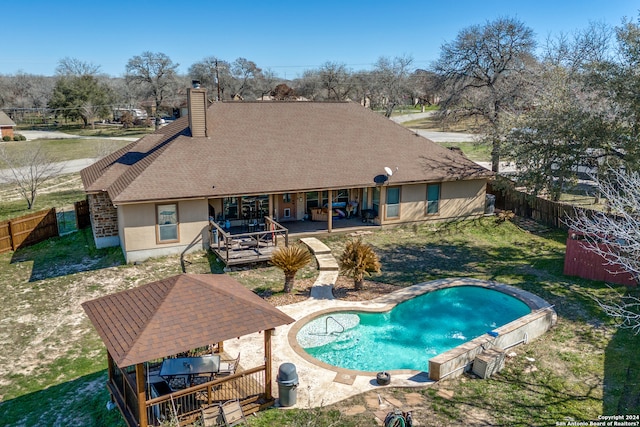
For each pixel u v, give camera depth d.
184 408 10.70
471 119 62.38
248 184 21.84
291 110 27.28
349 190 26.70
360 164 24.83
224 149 23.45
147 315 10.00
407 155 26.44
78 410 11.75
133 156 24.50
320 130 26.45
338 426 10.47
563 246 23.39
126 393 10.72
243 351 13.95
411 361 14.00
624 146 20.58
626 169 20.73
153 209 20.42
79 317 16.47
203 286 10.96
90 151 57.16
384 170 24.80
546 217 27.11
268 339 10.95
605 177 21.44
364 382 12.38
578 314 16.25
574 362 13.34
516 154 24.03
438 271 20.25
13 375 13.27
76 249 22.61
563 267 20.50
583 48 38.84
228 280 12.34
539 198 27.48
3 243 22.23
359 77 87.81
